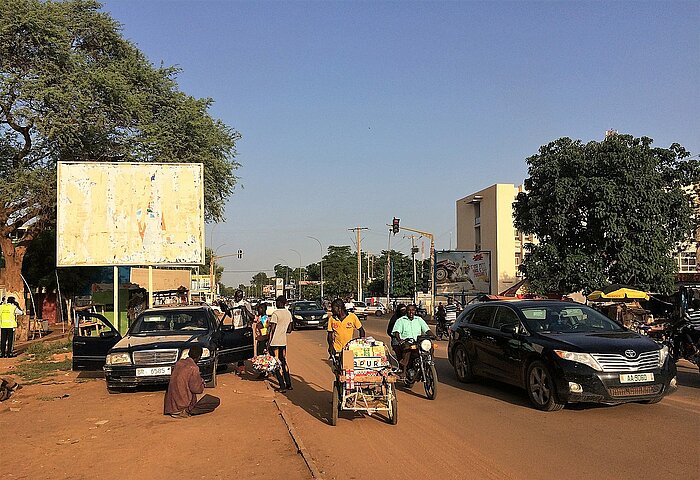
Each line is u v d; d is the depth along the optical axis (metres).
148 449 7.70
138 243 16.27
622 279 28.17
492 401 10.77
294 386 12.92
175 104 29.22
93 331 16.59
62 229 15.98
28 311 31.47
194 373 9.89
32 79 23.69
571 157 28.92
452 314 31.19
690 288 20.89
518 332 10.82
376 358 9.01
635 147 28.11
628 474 6.39
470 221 63.78
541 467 6.69
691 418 9.10
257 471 6.65
